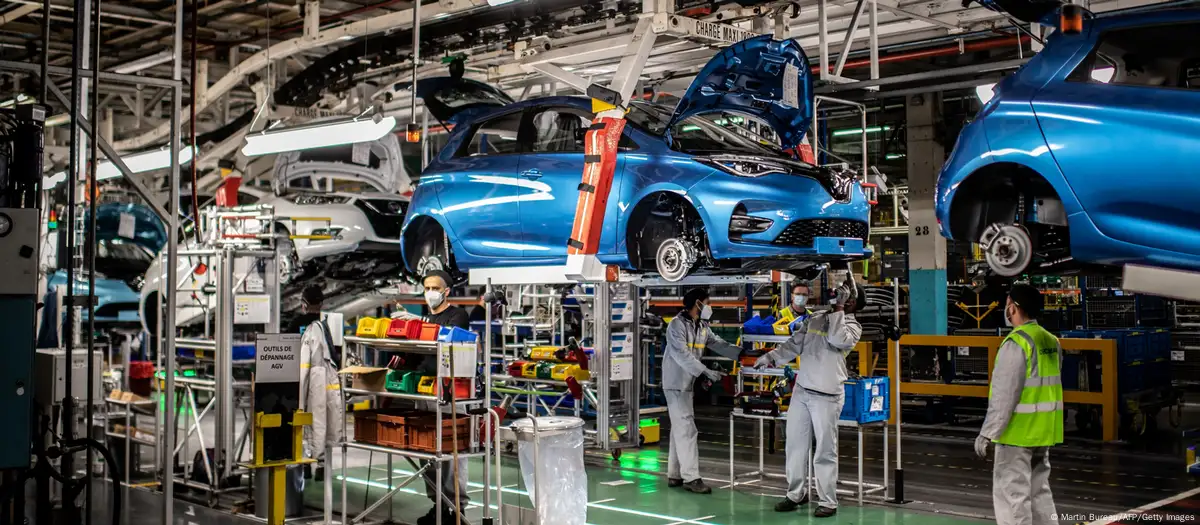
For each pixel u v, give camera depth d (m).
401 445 6.73
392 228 11.58
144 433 9.07
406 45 11.55
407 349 6.87
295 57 13.76
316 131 8.41
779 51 6.84
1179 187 4.59
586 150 6.94
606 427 9.41
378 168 11.77
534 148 7.86
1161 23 4.87
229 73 13.66
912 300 13.72
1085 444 10.98
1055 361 5.73
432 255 8.77
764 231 6.63
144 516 7.42
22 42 13.67
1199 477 6.55
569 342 8.95
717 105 7.05
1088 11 5.26
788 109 7.21
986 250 5.47
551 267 7.37
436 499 6.55
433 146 18.11
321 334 7.02
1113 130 4.79
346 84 12.61
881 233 15.24
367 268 11.88
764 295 14.37
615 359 9.50
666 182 6.88
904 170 17.09
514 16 10.31
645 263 7.30
